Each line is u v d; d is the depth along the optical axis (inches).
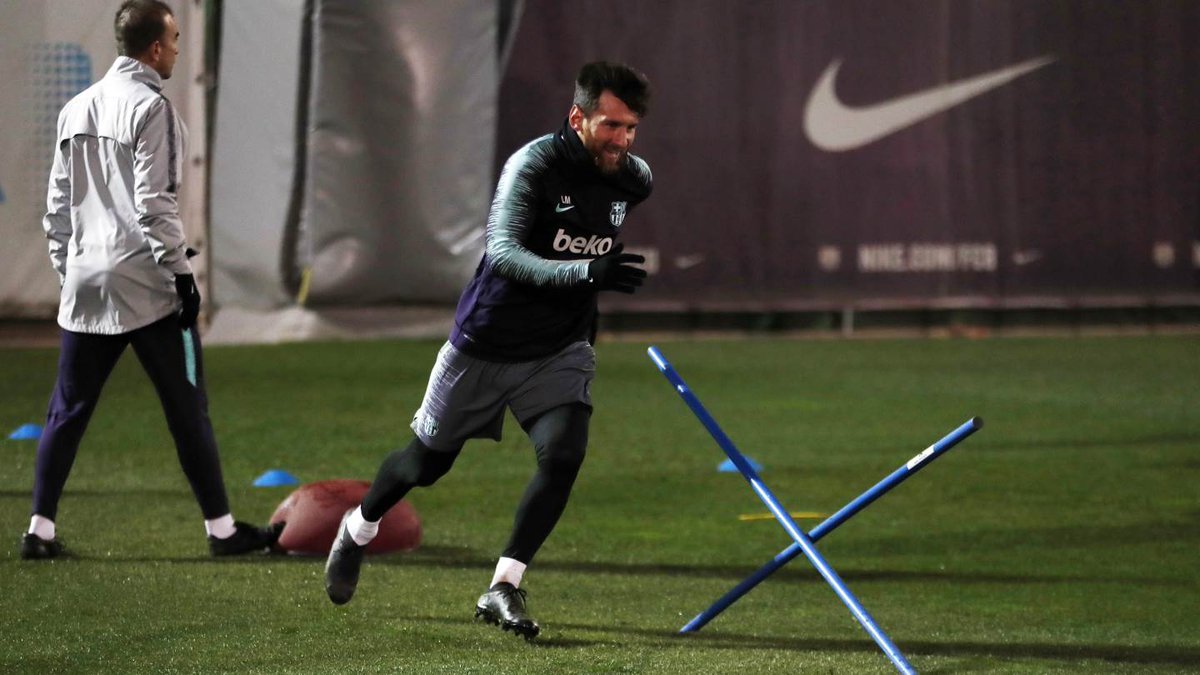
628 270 534.6
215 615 636.1
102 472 1029.8
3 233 1752.0
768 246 2124.8
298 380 1562.5
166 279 738.8
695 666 555.5
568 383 592.7
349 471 1067.9
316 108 1867.6
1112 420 1368.1
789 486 1035.3
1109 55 2224.4
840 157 2138.3
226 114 1851.6
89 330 735.1
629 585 729.0
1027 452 1190.3
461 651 578.6
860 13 2129.7
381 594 685.3
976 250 2199.8
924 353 1964.8
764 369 1768.0
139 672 542.3
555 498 582.2
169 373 743.1
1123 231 2249.0
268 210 1877.5
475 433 601.6
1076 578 759.7
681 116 2073.1
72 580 701.9
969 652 595.8
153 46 731.4
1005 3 2182.6
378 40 1877.5
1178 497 999.6
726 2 2073.1
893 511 949.2
